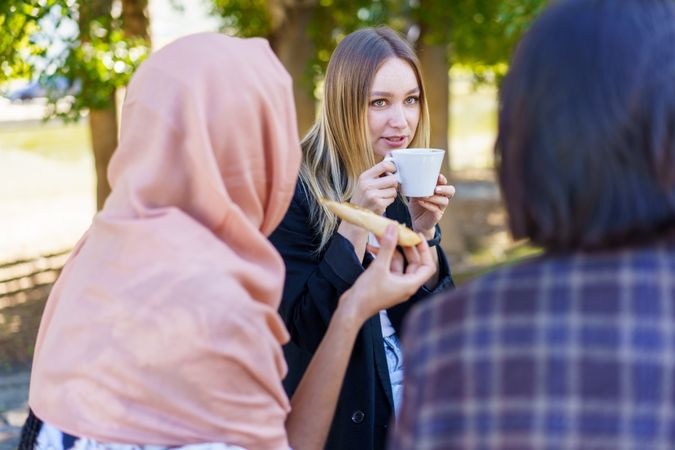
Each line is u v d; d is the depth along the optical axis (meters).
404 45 2.12
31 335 5.88
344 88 2.05
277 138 1.25
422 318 1.05
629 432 0.92
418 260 1.45
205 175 1.20
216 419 1.17
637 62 0.96
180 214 1.20
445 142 7.78
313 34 7.18
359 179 1.86
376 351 1.89
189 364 1.16
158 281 1.17
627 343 0.94
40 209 10.21
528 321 0.98
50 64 5.29
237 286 1.18
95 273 1.21
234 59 1.24
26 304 6.55
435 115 7.70
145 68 1.26
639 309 0.95
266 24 7.71
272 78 1.27
